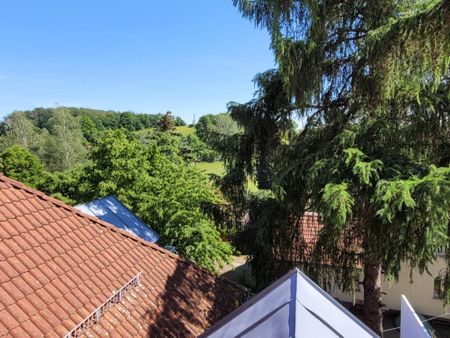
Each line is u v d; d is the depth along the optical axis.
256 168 9.51
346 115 8.21
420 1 6.84
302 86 7.33
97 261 5.94
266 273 9.20
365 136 6.89
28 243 5.12
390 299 13.86
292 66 6.85
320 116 8.73
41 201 6.07
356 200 6.38
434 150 7.53
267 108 8.79
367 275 9.02
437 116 6.89
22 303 4.27
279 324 1.99
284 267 9.00
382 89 6.75
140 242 7.44
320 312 2.09
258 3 7.30
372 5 7.15
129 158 17.11
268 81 8.46
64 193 24.00
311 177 6.57
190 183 16.09
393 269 7.15
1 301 4.10
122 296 5.73
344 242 8.27
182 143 37.72
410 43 5.88
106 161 17.14
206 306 7.18
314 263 8.59
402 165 6.37
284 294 2.23
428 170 6.08
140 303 5.95
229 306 7.68
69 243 5.79
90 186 17.31
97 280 5.55
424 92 6.85
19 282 4.48
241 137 9.24
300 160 7.50
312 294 2.22
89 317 4.73
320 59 7.33
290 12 7.08
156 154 19.77
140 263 6.86
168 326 5.95
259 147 9.16
